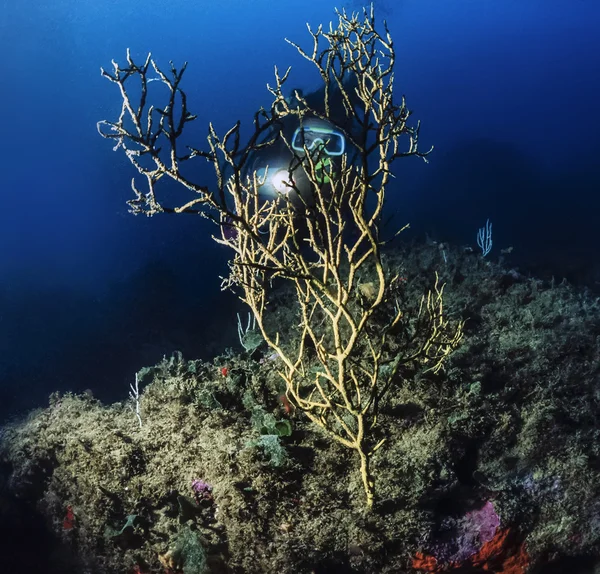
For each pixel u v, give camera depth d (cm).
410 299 550
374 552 334
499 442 396
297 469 357
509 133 3278
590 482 383
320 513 340
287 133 655
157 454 396
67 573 425
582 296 645
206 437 390
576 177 1897
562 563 388
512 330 527
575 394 462
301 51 271
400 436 385
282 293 687
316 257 695
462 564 341
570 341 504
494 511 356
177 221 1267
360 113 741
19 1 2367
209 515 364
